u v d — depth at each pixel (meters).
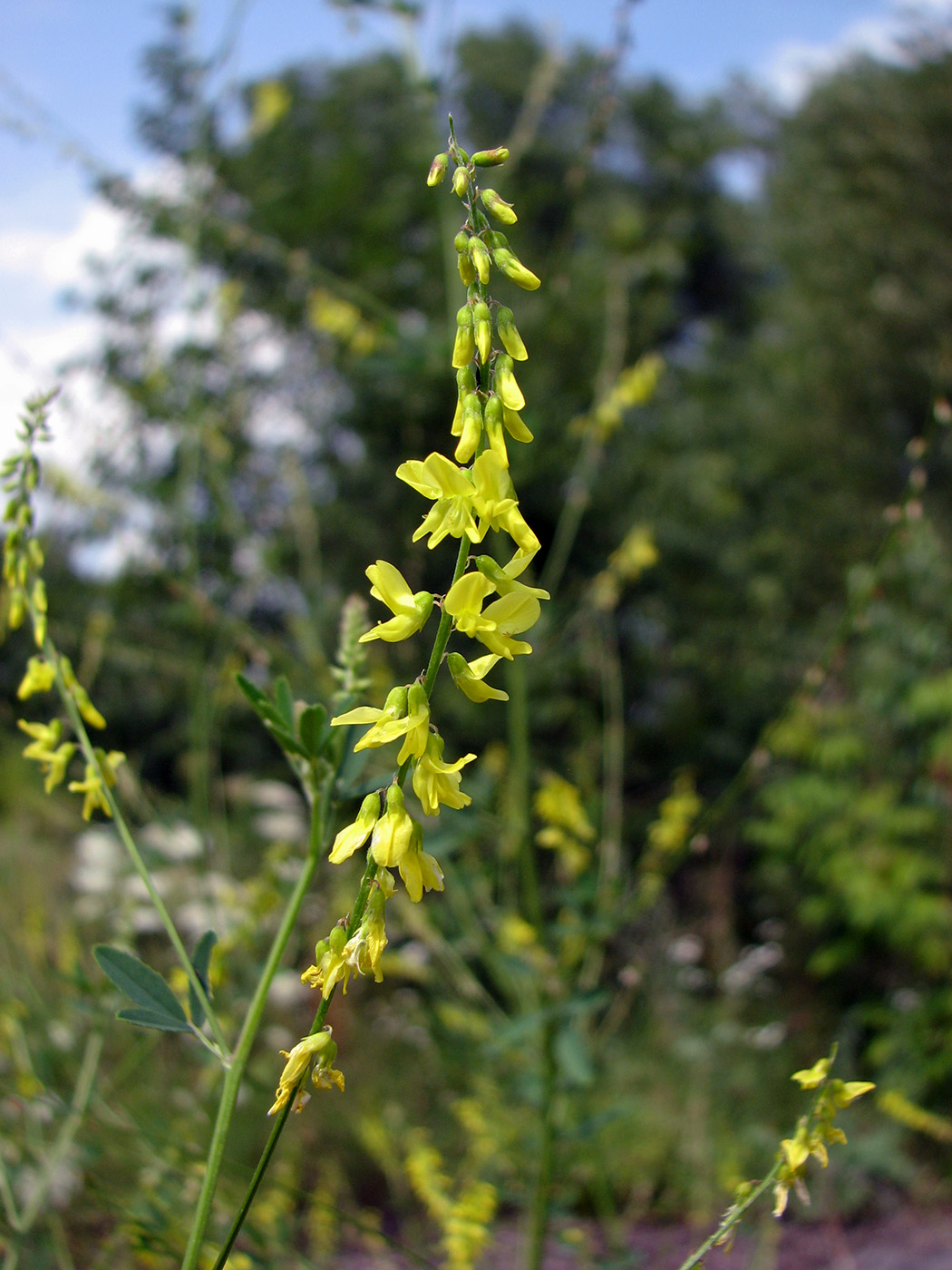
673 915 5.38
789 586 10.02
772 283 17.42
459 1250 2.04
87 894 3.92
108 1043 2.82
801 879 5.93
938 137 10.40
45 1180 1.75
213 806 4.14
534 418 2.79
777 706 9.12
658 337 13.48
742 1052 5.02
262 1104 3.59
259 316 6.29
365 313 5.74
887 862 5.43
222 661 3.11
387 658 3.98
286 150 8.53
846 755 5.53
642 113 17.50
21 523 1.32
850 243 10.59
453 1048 2.97
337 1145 3.61
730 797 2.33
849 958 5.50
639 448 9.77
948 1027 4.93
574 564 8.66
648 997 4.90
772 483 10.94
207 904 2.43
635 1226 3.62
